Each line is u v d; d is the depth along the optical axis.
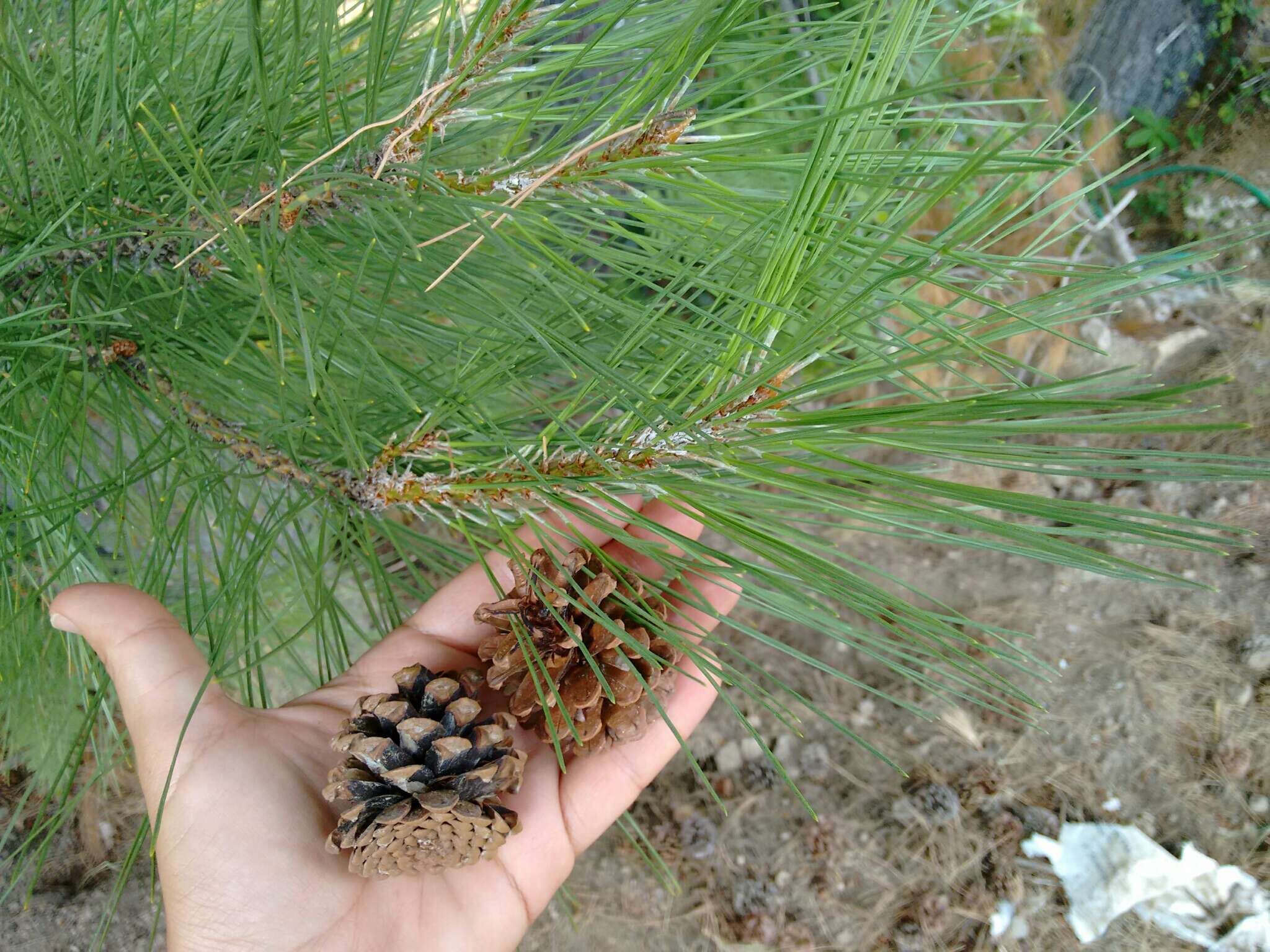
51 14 0.22
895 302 0.18
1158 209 0.82
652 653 0.23
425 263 0.21
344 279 0.22
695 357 0.19
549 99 0.18
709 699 0.29
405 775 0.22
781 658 0.55
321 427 0.24
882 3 0.15
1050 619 0.58
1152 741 0.55
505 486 0.22
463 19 0.19
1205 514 0.62
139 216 0.22
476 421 0.22
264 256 0.19
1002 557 0.60
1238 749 0.54
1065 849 0.51
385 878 0.23
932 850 0.51
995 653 0.19
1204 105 0.82
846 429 0.17
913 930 0.49
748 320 0.18
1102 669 0.57
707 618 0.28
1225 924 0.49
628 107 0.18
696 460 0.19
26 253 0.21
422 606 0.27
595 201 0.20
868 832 0.51
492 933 0.26
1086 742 0.54
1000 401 0.14
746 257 0.19
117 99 0.23
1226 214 0.80
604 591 0.22
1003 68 0.70
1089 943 0.49
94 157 0.22
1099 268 0.18
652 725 0.28
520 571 0.23
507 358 0.22
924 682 0.19
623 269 0.21
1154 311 0.73
